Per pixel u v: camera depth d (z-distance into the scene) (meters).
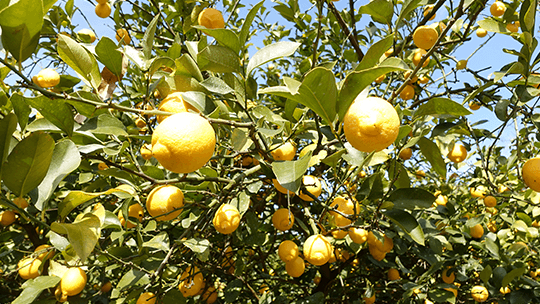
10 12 0.42
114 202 0.94
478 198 1.21
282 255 0.74
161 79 0.64
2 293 1.12
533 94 0.70
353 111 0.46
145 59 0.60
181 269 0.90
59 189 0.97
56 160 0.49
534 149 1.10
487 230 1.19
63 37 0.51
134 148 0.96
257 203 0.87
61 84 0.77
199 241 0.66
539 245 1.16
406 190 0.71
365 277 1.20
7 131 0.39
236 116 0.68
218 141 0.72
